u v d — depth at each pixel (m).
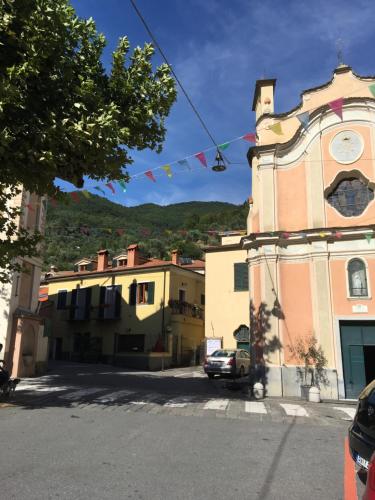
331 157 16.52
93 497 4.66
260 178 17.16
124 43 10.52
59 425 8.26
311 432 8.66
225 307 26.61
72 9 9.46
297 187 16.80
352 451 5.86
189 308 31.92
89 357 32.09
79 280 34.94
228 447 7.07
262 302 15.94
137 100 10.69
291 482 5.42
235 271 26.89
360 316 14.95
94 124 8.76
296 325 15.57
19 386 14.09
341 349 15.02
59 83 9.37
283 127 17.53
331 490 5.17
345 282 15.37
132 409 10.34
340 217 15.98
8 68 8.20
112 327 32.25
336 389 14.62
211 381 19.75
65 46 9.71
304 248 16.11
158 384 17.30
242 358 21.94
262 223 16.70
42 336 20.30
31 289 19.73
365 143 16.25
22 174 9.10
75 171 9.80
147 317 30.75
